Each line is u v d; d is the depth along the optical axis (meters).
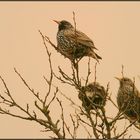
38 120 11.45
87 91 12.72
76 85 11.61
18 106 11.46
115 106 12.40
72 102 11.69
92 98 12.23
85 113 11.55
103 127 11.59
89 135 11.20
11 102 11.52
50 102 11.43
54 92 11.40
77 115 11.53
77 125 11.04
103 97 12.29
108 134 11.52
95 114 11.80
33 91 11.45
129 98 12.97
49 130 11.34
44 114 11.40
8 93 11.53
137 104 14.81
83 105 12.13
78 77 11.66
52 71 11.43
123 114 12.55
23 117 11.49
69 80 11.60
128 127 11.55
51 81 11.38
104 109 11.82
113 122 11.65
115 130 11.55
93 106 11.79
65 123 11.05
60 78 11.57
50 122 11.37
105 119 11.66
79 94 12.10
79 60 11.84
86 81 11.59
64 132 11.01
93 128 11.43
